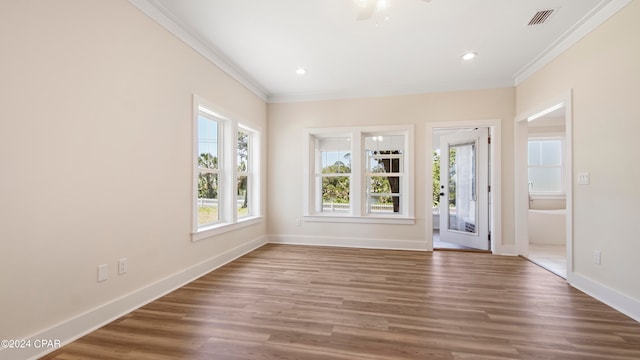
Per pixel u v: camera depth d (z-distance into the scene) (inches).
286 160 183.0
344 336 70.5
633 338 69.6
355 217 172.9
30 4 60.2
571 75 107.8
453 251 163.0
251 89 160.4
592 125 97.2
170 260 101.2
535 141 225.3
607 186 91.0
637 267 80.8
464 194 183.0
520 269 127.7
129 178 84.4
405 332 72.4
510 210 154.5
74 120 69.2
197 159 114.3
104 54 76.6
